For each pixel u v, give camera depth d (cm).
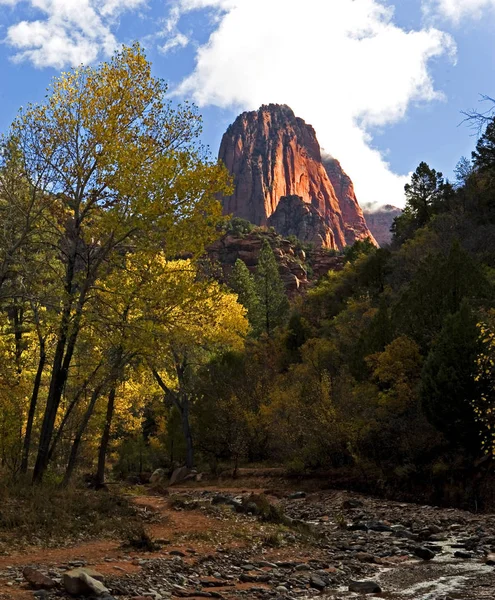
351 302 5384
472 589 980
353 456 2698
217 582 960
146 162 1722
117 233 1642
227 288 1819
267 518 1692
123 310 1828
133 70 1798
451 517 1925
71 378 2069
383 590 980
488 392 2109
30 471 2133
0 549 1061
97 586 796
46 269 1791
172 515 1648
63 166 1775
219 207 1633
